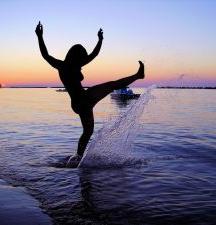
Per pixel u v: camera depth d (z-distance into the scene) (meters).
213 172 6.45
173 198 4.88
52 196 4.96
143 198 4.88
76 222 4.02
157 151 8.59
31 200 4.79
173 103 37.09
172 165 7.04
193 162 7.36
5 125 15.17
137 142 9.95
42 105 34.72
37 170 6.53
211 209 4.44
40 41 6.60
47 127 14.50
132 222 4.02
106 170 6.50
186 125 15.12
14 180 5.84
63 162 7.23
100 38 6.73
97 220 4.08
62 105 35.12
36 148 9.03
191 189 5.33
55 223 3.99
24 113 22.91
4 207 4.48
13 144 9.70
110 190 5.27
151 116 19.84
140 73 6.90
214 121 16.97
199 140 10.57
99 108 29.91
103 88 6.86
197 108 27.94
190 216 4.21
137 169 6.64
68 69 6.78
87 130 7.14
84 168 6.65
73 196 4.97
